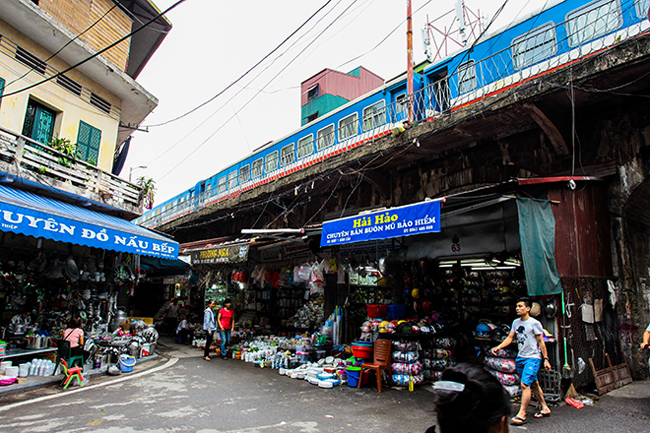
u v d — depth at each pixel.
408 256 8.12
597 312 6.27
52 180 8.79
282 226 14.70
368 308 8.03
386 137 9.31
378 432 4.55
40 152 8.77
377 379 6.47
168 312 18.52
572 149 7.64
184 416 5.05
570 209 6.29
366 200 11.71
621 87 6.50
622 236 6.89
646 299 7.29
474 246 6.98
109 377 7.56
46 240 9.20
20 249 8.68
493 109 7.35
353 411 5.35
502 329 6.17
